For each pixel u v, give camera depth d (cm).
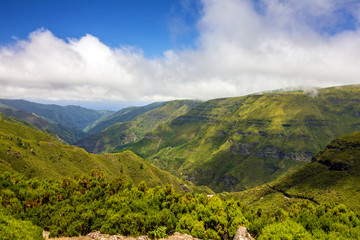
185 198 7519
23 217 4338
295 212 6775
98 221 4231
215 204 6028
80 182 7788
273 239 3578
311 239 3553
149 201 6231
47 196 5588
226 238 4769
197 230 4309
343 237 3984
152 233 3712
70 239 3547
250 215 5981
